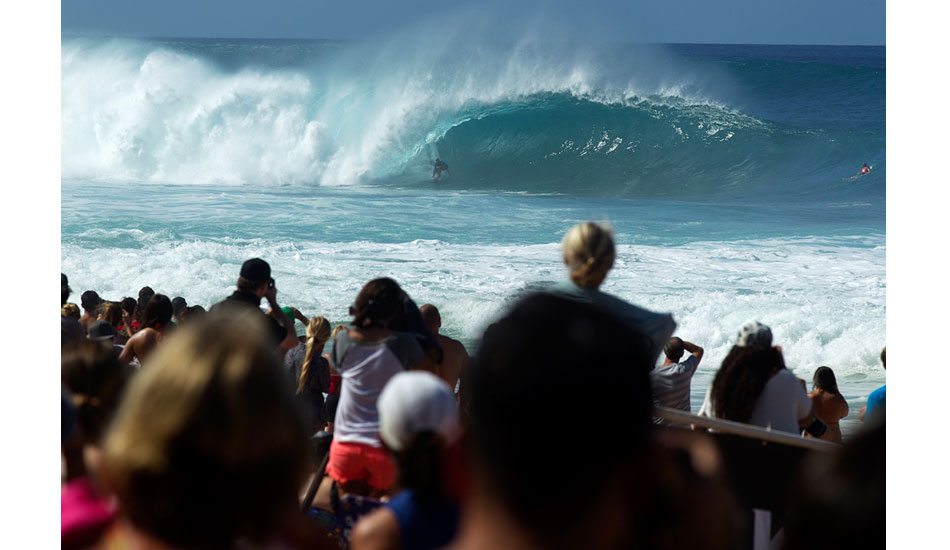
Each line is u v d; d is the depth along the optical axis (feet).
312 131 345.31
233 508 15.85
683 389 59.11
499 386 11.66
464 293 158.20
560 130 367.25
